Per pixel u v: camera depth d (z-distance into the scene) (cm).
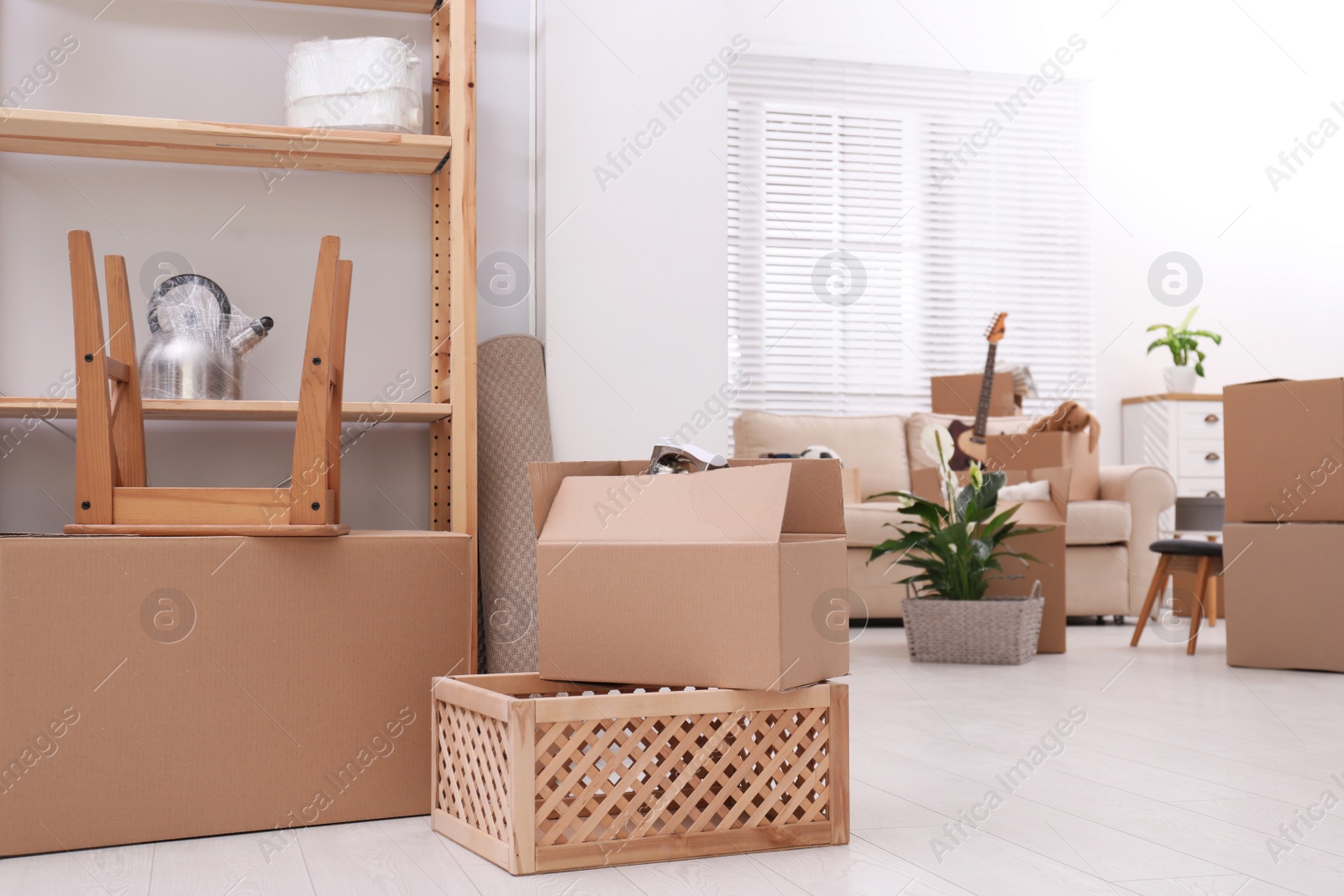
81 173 190
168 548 142
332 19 204
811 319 525
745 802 134
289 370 199
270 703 146
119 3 194
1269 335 567
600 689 153
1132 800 158
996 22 545
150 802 140
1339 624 300
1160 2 560
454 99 181
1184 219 563
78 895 118
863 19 532
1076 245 553
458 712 142
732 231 520
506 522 198
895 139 537
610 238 212
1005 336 545
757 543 133
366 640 151
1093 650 360
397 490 205
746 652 133
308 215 201
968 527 346
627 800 147
